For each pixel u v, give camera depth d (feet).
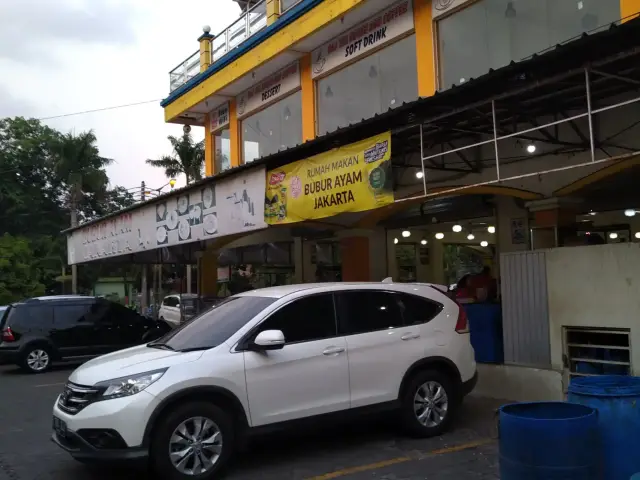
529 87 21.40
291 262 64.49
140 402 17.46
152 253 68.03
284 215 32.83
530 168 32.50
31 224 156.04
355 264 47.78
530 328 28.58
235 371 18.88
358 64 44.62
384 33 41.47
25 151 158.20
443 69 37.73
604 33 18.21
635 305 24.31
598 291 25.61
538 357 28.22
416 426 22.33
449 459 20.21
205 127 66.74
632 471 13.94
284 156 32.89
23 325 46.57
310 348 20.38
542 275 28.04
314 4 44.68
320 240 56.70
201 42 62.39
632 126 27.58
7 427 27.68
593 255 25.84
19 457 22.41
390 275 48.98
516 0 33.88
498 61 34.60
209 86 59.36
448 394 23.22
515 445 12.98
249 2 61.98
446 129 28.19
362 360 21.22
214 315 22.16
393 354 21.91
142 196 119.24
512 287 29.43
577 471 12.53
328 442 22.52
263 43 51.03
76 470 20.59
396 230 50.01
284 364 19.75
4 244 106.11
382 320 22.34
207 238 40.19
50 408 32.09
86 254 65.26
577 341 26.89
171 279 146.61
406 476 18.65
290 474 19.10
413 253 51.19
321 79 48.39
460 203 40.50
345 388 20.77
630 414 14.08
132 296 171.94
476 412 26.84
